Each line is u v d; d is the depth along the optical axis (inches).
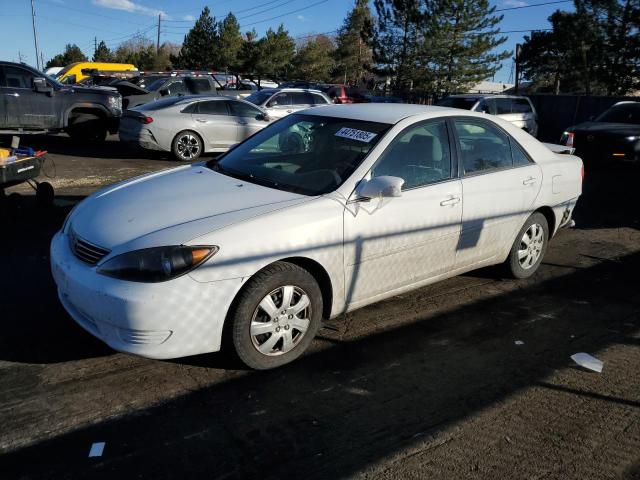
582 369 146.3
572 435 118.9
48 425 112.9
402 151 157.1
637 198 372.2
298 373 136.5
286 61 2250.2
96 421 114.8
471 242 175.2
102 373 132.1
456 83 1563.7
